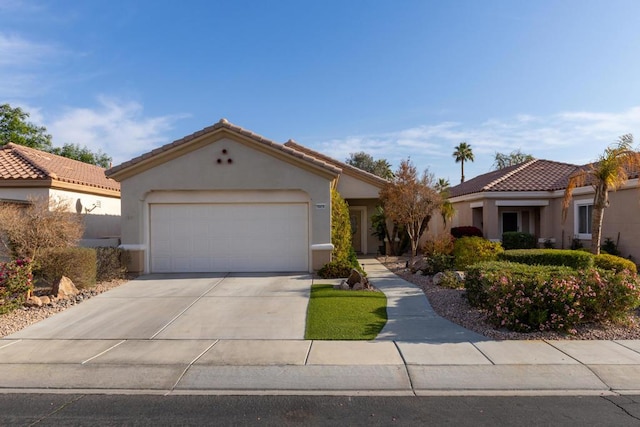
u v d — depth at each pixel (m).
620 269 12.52
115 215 20.42
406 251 22.28
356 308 9.37
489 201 20.20
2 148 18.23
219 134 13.81
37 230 10.90
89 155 43.62
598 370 6.08
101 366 6.39
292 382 5.79
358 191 21.12
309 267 14.11
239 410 5.04
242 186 13.91
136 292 11.24
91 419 4.82
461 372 6.04
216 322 8.54
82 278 11.37
